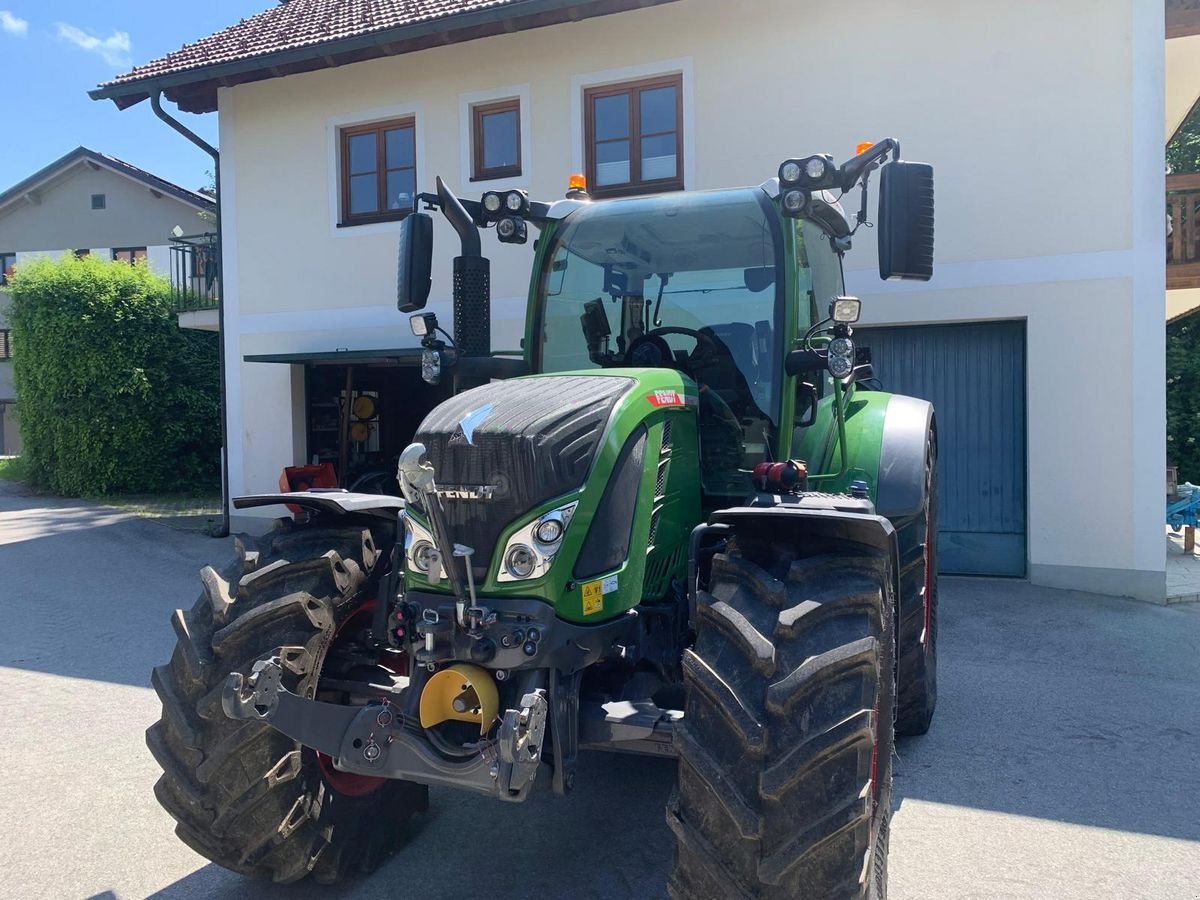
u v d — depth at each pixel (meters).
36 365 14.52
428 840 3.47
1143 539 7.33
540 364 3.88
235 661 2.83
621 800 3.81
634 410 2.80
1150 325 7.32
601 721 2.57
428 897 3.05
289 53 9.58
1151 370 7.33
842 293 4.62
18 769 4.14
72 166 23.80
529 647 2.43
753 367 3.50
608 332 3.77
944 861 3.25
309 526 3.29
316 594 2.97
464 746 2.51
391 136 10.16
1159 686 5.21
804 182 3.25
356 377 11.46
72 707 4.98
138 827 3.59
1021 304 7.68
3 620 6.89
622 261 3.79
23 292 14.53
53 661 5.84
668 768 4.16
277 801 2.82
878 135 8.09
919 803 3.74
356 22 9.93
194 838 2.87
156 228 23.86
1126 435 7.40
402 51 9.43
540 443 2.50
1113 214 7.41
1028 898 3.00
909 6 7.94
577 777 4.06
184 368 15.32
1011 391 7.93
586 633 2.57
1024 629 6.42
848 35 8.15
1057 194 7.56
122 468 14.84
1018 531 7.94
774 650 2.28
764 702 2.22
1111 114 7.39
